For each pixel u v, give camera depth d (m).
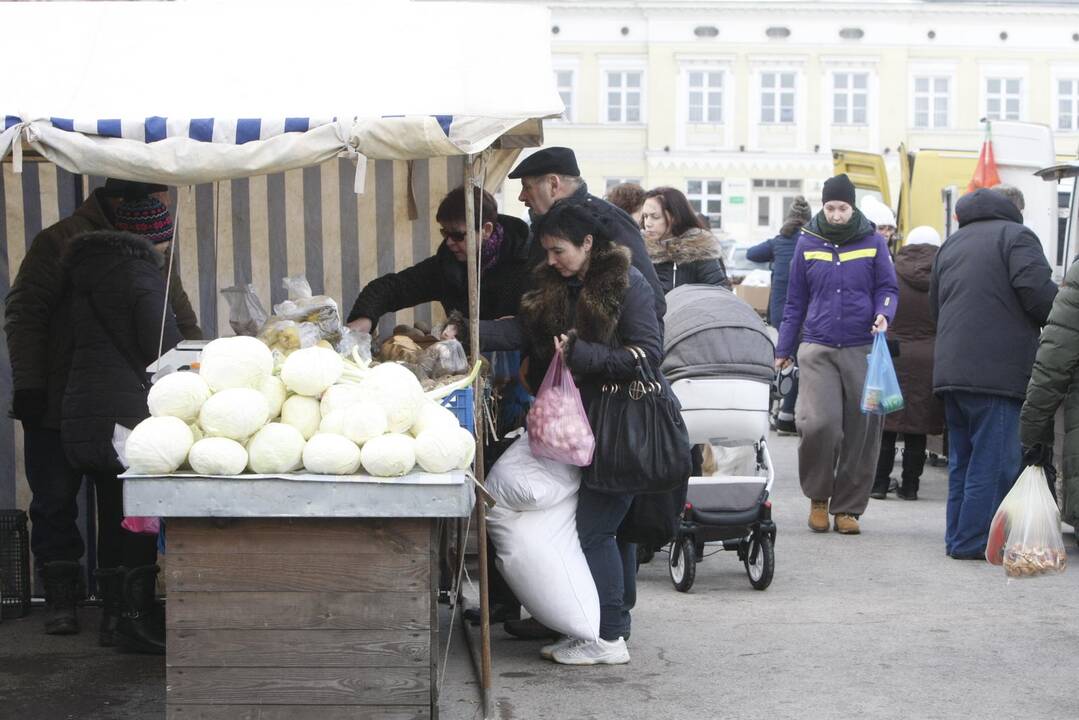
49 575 7.00
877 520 10.45
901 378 11.16
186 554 5.00
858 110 58.31
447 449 4.99
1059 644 6.81
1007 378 8.66
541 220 6.60
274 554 5.00
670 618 7.39
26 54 5.69
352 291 8.09
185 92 5.42
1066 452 6.48
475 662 6.51
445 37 5.81
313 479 4.89
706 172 58.19
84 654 6.68
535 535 6.19
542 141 7.74
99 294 6.55
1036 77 58.53
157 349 6.57
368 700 5.03
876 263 9.59
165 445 4.87
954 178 18.88
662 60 57.78
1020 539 6.38
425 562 5.02
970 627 7.16
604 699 5.93
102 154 5.14
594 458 6.03
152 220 7.03
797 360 9.92
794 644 6.83
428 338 6.55
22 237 7.55
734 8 57.50
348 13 5.96
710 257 8.79
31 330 6.83
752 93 57.91
